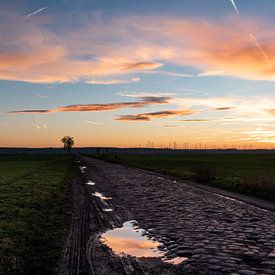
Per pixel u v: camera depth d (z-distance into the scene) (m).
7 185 31.27
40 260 10.20
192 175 40.75
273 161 104.12
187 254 10.62
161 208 19.97
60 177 41.75
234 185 29.45
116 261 10.19
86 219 16.97
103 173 51.25
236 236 12.73
